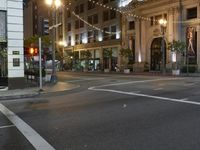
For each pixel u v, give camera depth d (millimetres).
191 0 47344
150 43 55469
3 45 22234
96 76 41750
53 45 29531
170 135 7871
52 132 8516
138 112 11344
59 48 88562
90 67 73375
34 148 7016
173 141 7316
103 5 67625
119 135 7988
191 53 47312
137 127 8844
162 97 15883
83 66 76062
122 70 60844
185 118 10000
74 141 7527
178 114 10773
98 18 70688
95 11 71625
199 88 20328
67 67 80500
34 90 20812
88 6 74688
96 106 13203
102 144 7203
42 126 9352
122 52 56875
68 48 84625
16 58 22188
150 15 55000
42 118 10680
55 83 27891
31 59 42500
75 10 81062
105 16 68125
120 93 18609
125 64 60531
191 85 22719
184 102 13836
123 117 10422
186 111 11375
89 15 74250
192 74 42438
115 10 64062
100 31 69938
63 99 16391
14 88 22047
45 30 21219
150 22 55219
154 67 54844
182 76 38844
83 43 77312
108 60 67312
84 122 9742
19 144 7379
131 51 57156
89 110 12117
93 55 73500
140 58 56844
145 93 18125
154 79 31297
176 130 8391
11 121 10305
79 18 76688
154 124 9188
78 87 24203
